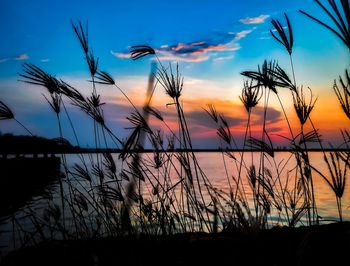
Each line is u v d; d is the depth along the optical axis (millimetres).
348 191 19094
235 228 2623
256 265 2238
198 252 2535
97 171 3371
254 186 3361
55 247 2920
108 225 3203
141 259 2477
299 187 3447
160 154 3559
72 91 3100
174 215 3736
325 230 2031
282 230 3041
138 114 1887
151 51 3059
